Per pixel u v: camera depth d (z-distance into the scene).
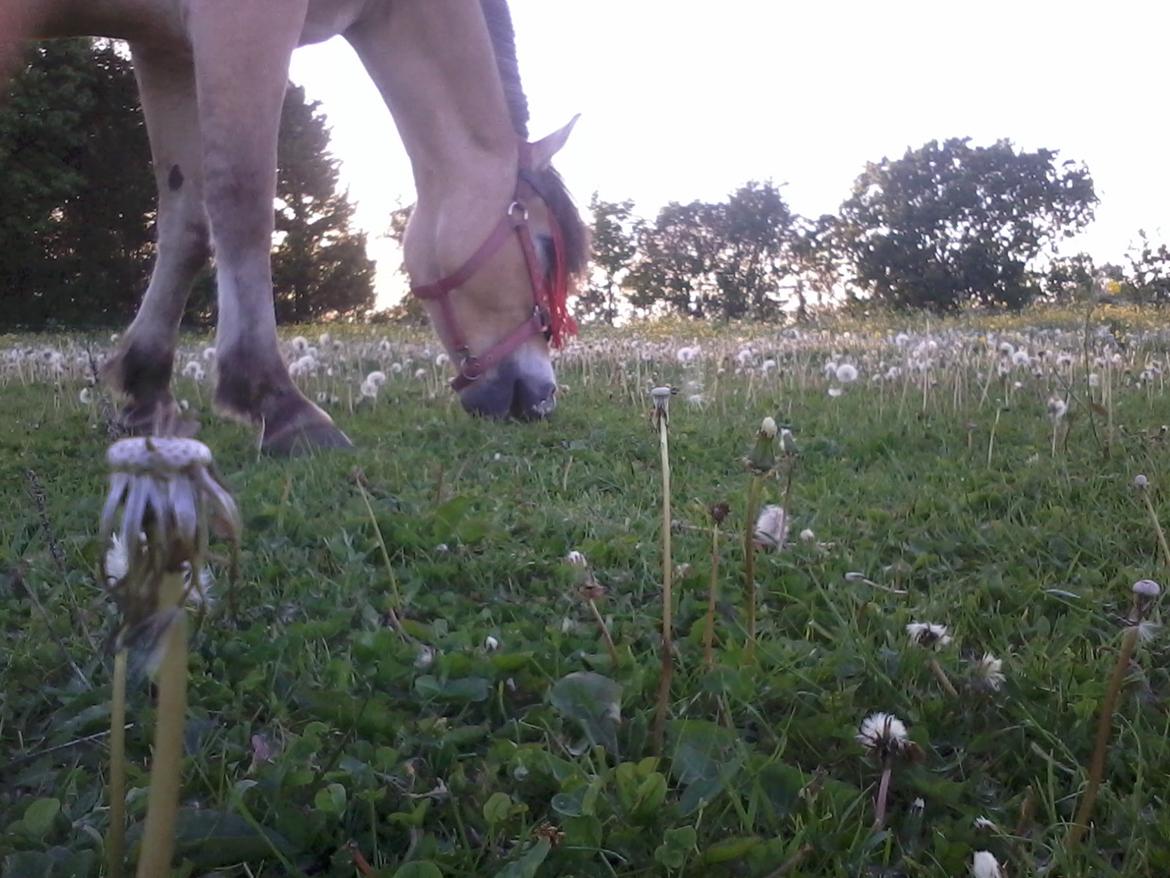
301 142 33.72
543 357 4.79
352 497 3.15
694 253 42.91
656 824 1.37
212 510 0.82
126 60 26.59
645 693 1.79
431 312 4.76
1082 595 2.25
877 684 1.81
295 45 3.76
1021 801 1.48
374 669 1.87
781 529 2.54
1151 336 9.49
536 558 2.58
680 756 1.52
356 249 35.31
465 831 1.39
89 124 26.33
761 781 1.46
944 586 2.39
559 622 2.17
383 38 4.45
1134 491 3.12
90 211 26.94
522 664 1.84
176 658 0.84
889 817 1.46
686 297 43.03
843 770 1.58
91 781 1.53
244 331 3.82
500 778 1.51
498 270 4.60
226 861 1.31
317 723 1.61
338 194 34.84
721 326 15.18
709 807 1.42
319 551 2.63
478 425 4.55
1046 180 41.00
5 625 2.14
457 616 2.23
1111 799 1.44
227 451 3.99
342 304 35.41
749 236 42.59
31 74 24.27
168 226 4.49
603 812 1.38
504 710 1.75
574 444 4.13
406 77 4.48
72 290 26.72
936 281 41.22
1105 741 1.34
